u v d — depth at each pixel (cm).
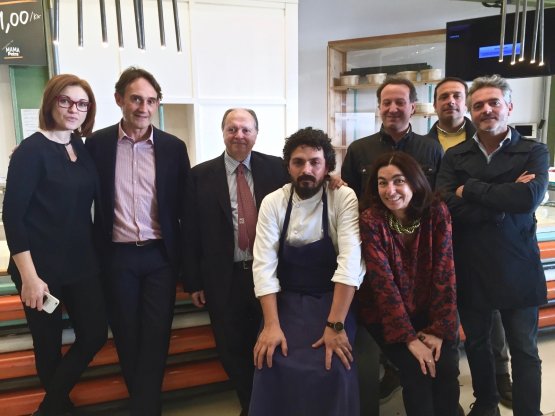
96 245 206
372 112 493
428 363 177
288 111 362
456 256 198
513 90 477
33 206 179
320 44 502
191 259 215
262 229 190
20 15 298
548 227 291
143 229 204
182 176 217
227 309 208
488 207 181
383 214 183
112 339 230
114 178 201
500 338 235
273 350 174
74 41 306
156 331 208
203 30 331
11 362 213
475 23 361
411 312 188
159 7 166
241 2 336
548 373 266
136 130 201
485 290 189
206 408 242
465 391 250
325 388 167
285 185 198
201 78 336
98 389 224
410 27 490
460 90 253
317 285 188
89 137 206
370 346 204
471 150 196
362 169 229
